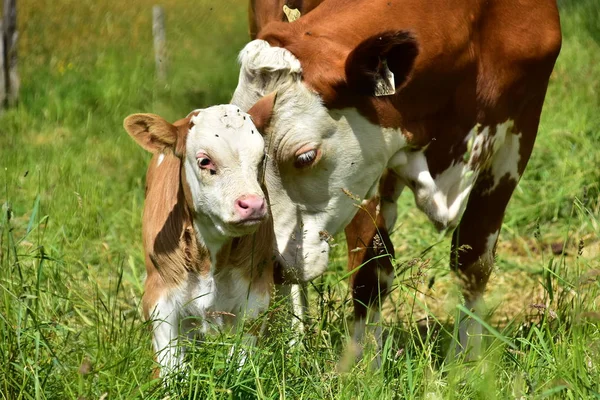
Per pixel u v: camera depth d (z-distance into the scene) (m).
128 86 16.17
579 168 12.29
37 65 17.89
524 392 6.04
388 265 8.21
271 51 6.94
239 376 6.21
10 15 15.79
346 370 6.57
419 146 7.57
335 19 7.32
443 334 8.39
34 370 6.20
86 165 12.25
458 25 7.48
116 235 10.62
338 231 7.56
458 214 7.86
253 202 6.36
